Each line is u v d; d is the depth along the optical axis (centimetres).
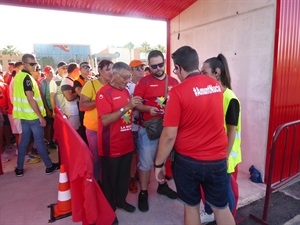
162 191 305
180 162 177
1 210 273
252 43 331
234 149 212
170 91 170
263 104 326
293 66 328
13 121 434
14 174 371
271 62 310
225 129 196
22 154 358
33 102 343
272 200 296
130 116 248
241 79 354
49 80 486
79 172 201
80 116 373
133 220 258
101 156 248
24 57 346
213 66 205
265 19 310
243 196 303
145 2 408
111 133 236
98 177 290
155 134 252
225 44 374
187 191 180
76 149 211
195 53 174
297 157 369
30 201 292
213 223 244
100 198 216
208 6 399
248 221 258
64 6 384
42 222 251
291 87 331
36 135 355
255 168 347
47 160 367
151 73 271
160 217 263
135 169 315
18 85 342
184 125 170
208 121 167
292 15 310
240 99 360
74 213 211
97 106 232
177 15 472
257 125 338
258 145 340
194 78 168
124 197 271
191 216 184
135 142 306
